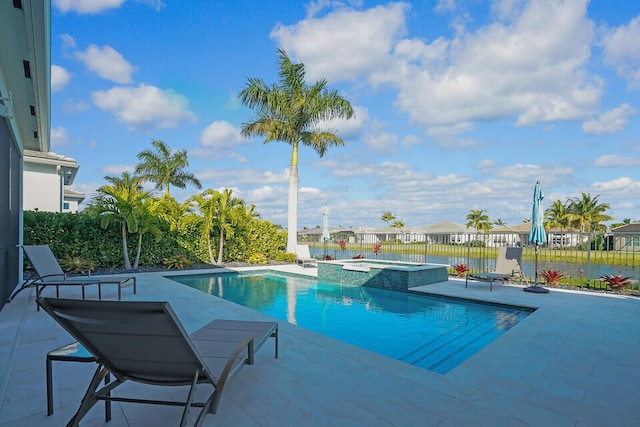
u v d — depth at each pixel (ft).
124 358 8.36
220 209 51.55
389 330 21.70
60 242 39.68
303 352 14.51
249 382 11.56
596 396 10.91
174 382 8.78
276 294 33.58
